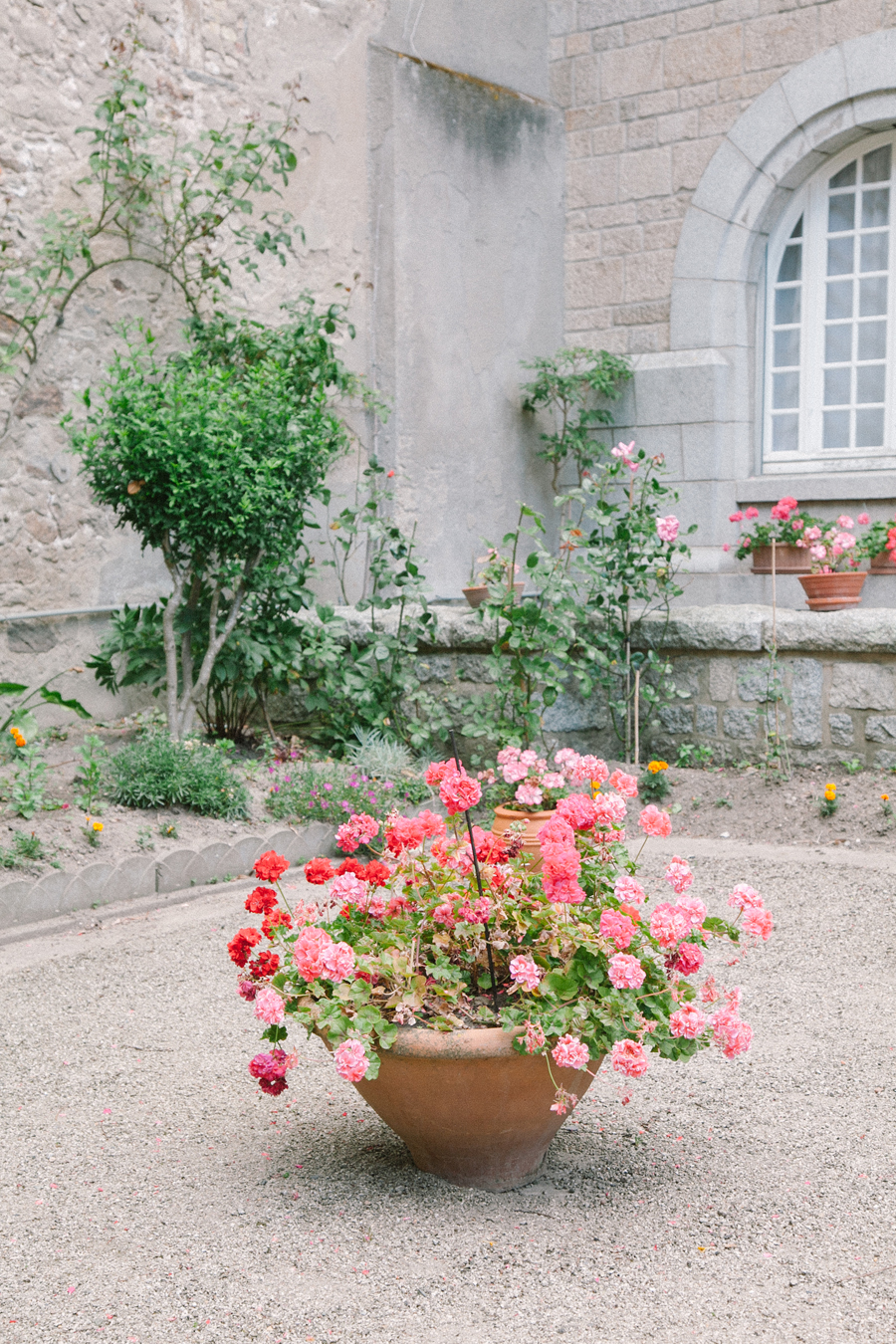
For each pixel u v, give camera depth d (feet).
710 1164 8.59
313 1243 7.52
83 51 20.44
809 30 25.59
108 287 21.17
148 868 15.89
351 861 8.70
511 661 20.57
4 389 19.80
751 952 13.46
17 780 16.20
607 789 20.01
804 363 27.50
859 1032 11.01
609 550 21.53
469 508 27.40
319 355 22.24
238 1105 9.70
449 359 26.78
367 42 24.97
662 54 27.61
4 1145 9.01
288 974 8.18
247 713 22.24
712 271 27.20
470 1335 6.57
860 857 17.21
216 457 18.08
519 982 7.68
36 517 20.33
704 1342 6.49
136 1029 11.39
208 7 22.25
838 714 20.02
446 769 8.47
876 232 26.45
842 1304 6.82
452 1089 7.68
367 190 25.22
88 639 21.16
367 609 23.63
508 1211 7.93
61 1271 7.25
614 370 27.78
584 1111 9.55
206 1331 6.63
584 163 28.99
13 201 19.67
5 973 13.04
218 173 21.77
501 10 27.76
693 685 21.52
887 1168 8.45
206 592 20.44
